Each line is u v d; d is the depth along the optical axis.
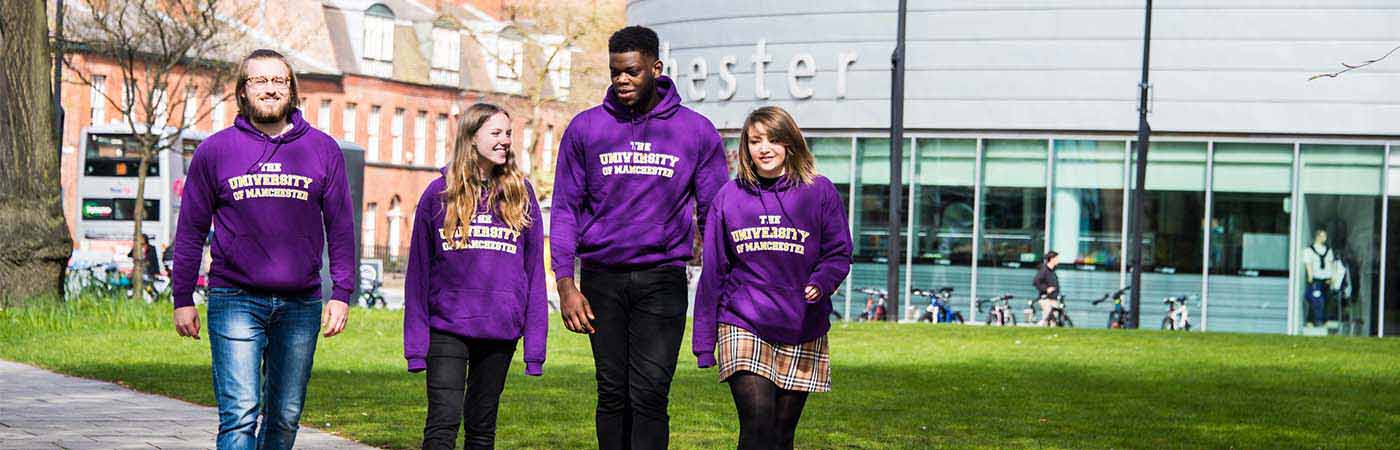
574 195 7.92
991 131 31.27
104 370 15.02
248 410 6.98
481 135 7.57
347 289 7.12
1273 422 12.36
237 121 7.03
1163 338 23.23
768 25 32.28
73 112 63.75
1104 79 30.58
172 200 43.41
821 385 7.85
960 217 31.59
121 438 9.87
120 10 38.41
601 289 7.90
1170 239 30.84
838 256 7.77
